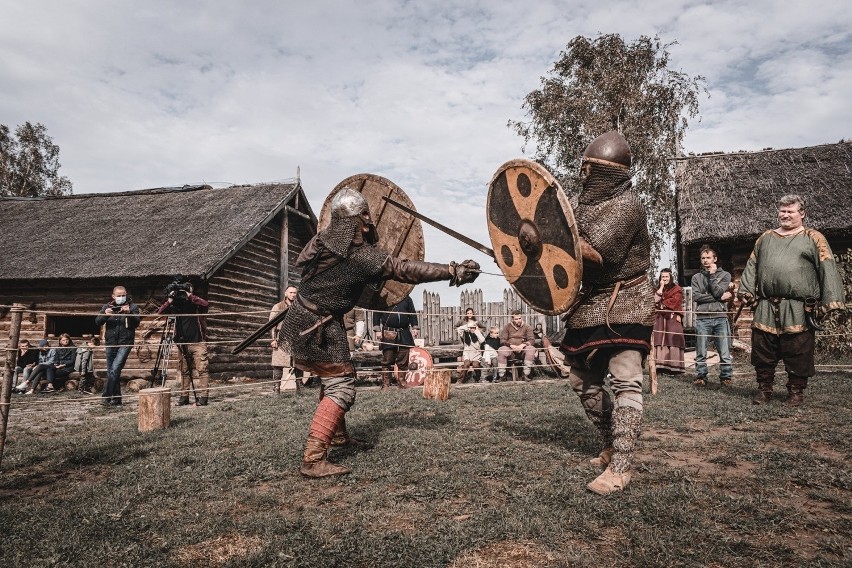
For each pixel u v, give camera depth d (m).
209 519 2.81
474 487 3.17
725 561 2.21
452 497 3.07
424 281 3.67
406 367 9.69
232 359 14.01
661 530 2.51
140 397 5.55
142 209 16.91
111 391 9.03
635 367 3.16
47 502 3.24
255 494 3.19
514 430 4.75
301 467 3.57
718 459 3.63
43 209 18.05
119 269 13.09
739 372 9.41
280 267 16.62
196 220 15.40
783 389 6.82
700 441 4.22
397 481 3.35
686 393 6.62
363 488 3.30
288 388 9.59
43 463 4.30
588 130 22.53
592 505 2.80
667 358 9.44
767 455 3.67
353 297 3.73
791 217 5.75
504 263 3.49
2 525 2.82
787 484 3.12
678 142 22.94
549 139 23.73
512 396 6.85
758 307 5.84
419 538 2.49
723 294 7.59
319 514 2.87
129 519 2.87
